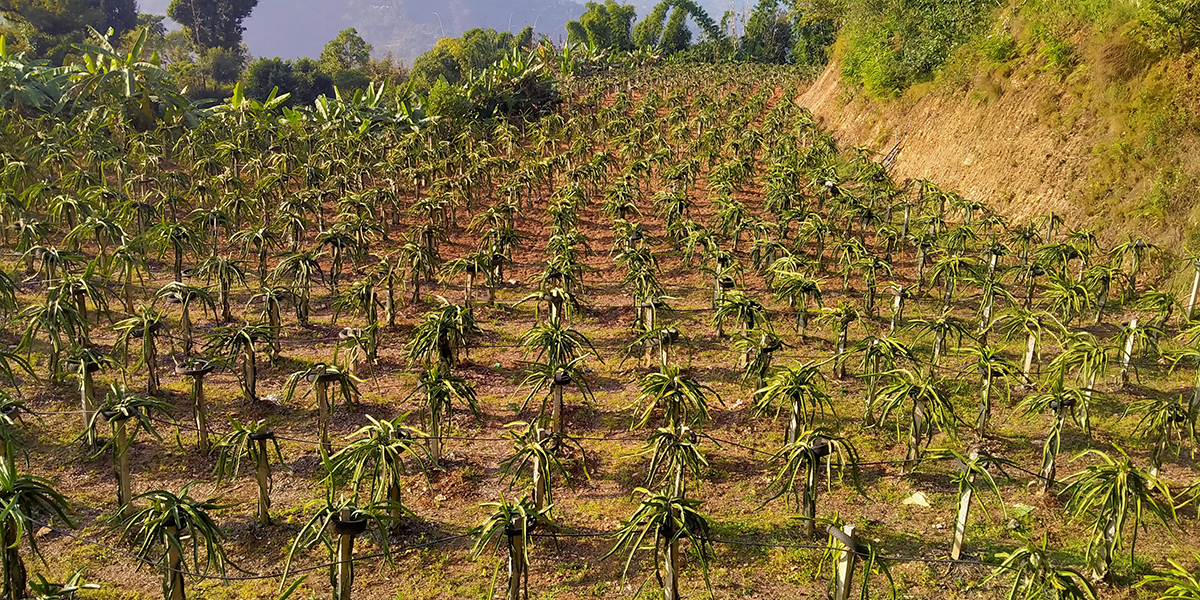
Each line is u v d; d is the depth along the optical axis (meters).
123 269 14.97
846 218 20.84
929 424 9.92
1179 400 9.48
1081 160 19.50
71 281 11.77
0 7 68.44
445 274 18.88
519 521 7.19
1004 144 22.17
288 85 73.25
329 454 10.54
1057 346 14.25
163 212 18.94
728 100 41.12
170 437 10.91
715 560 8.50
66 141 24.80
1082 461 10.44
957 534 8.26
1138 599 7.80
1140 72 18.95
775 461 10.66
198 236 16.95
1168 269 16.22
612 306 16.95
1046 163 20.44
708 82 55.53
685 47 88.69
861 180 23.81
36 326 11.08
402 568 8.38
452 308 12.16
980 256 17.44
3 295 12.60
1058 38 21.86
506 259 18.30
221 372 13.09
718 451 10.98
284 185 23.69
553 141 32.19
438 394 10.02
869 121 30.52
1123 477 7.49
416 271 16.55
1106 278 14.74
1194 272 15.26
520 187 24.20
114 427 8.89
